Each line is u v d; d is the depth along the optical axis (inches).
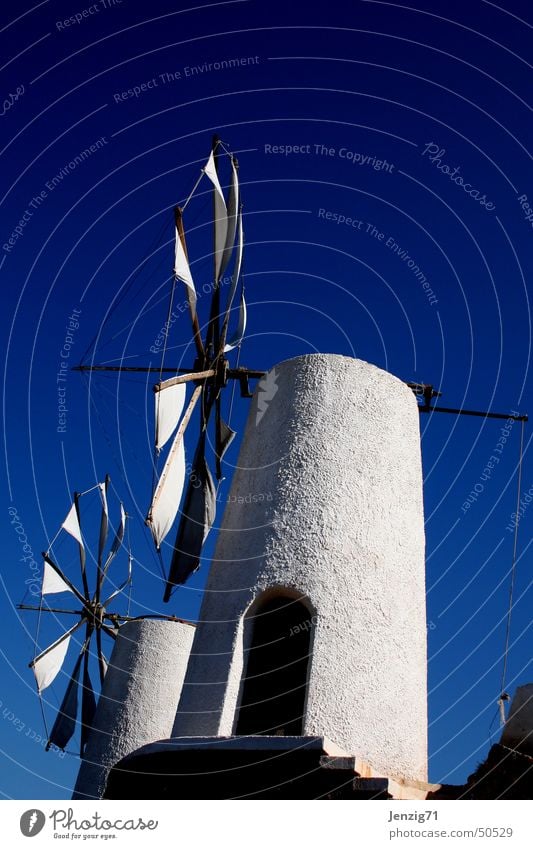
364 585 451.2
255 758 382.9
